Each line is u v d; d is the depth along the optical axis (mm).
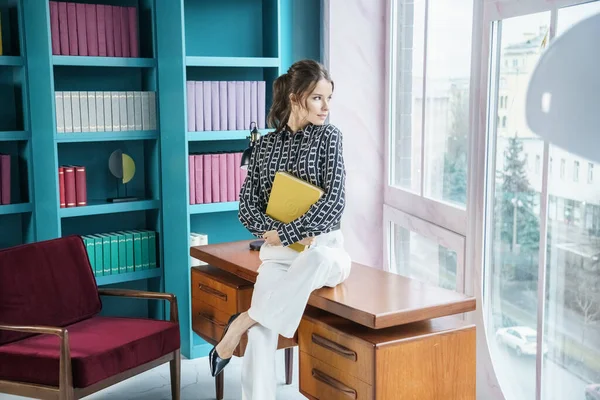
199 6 4574
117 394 3883
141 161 4699
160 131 4418
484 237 3410
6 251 3396
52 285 3527
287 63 4695
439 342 2779
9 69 4340
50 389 3092
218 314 3672
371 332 2795
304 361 3111
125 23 4328
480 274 3441
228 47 4688
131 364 3320
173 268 4480
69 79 4418
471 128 3434
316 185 3105
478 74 3381
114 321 3617
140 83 4637
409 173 4367
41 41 4055
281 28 4641
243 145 4883
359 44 4555
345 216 4668
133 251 4504
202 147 4750
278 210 3086
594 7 2555
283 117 3211
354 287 3072
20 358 3145
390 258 4695
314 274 2947
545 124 809
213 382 4094
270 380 3133
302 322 3084
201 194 4492
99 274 4391
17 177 4484
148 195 4668
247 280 3566
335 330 2857
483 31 3301
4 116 4355
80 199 4309
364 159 4656
